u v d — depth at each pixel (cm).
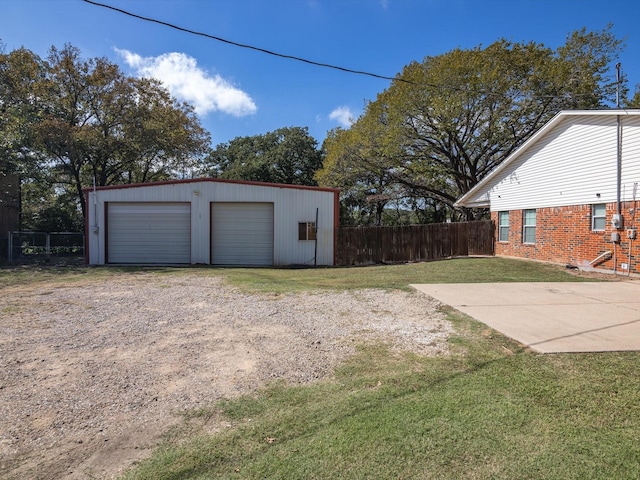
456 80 2108
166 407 314
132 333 522
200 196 1569
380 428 275
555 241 1331
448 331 519
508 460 237
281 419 292
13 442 264
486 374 368
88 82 2184
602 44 2095
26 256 1856
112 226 1588
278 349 453
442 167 2475
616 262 1092
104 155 2294
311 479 224
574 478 221
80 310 665
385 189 2948
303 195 1588
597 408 299
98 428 282
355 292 827
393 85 2352
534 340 466
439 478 222
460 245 1708
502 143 2341
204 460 243
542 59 2112
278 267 1509
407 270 1229
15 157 1859
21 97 1989
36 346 466
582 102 2050
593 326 529
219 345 468
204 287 918
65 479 226
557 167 1323
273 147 3925
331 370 388
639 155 1027
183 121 2688
